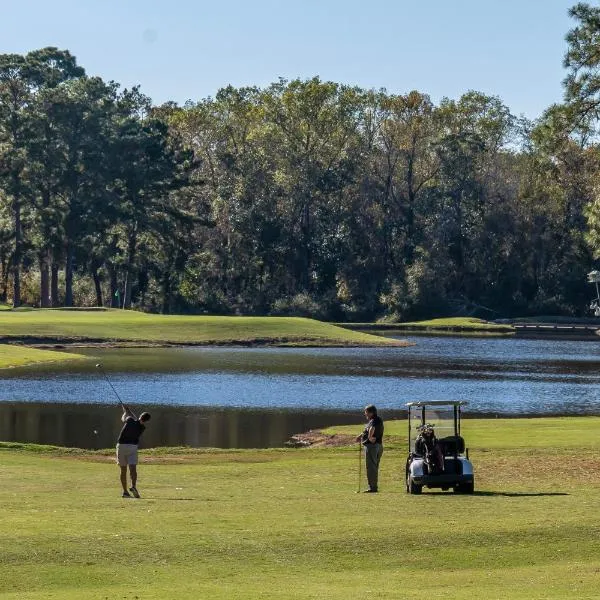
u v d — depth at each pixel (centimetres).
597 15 6912
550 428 6222
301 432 6556
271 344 14750
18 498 3475
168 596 2248
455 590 2330
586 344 16312
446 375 10519
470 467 3753
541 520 3077
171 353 13038
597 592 2303
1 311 16938
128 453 3612
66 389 8756
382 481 4231
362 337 15788
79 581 2402
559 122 7044
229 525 2995
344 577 2481
